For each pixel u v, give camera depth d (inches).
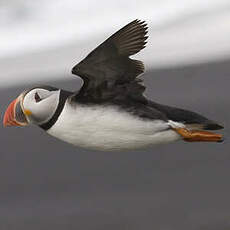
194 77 724.0
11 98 781.9
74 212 541.6
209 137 314.7
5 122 308.2
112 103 303.3
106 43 278.8
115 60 289.0
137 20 275.9
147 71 762.8
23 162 632.4
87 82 297.3
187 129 314.2
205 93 679.1
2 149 658.8
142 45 284.2
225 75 716.0
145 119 306.2
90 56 283.7
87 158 616.7
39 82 824.3
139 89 304.0
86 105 301.7
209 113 640.4
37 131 682.2
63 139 308.3
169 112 315.3
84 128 303.4
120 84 300.8
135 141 308.3
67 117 303.0
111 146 308.2
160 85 718.5
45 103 304.8
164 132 310.5
